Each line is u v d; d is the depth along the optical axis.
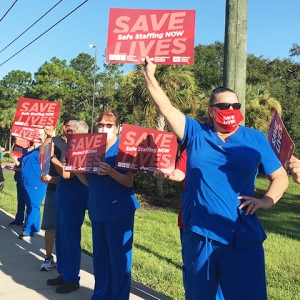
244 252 2.70
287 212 14.62
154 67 3.03
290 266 6.62
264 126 18.33
